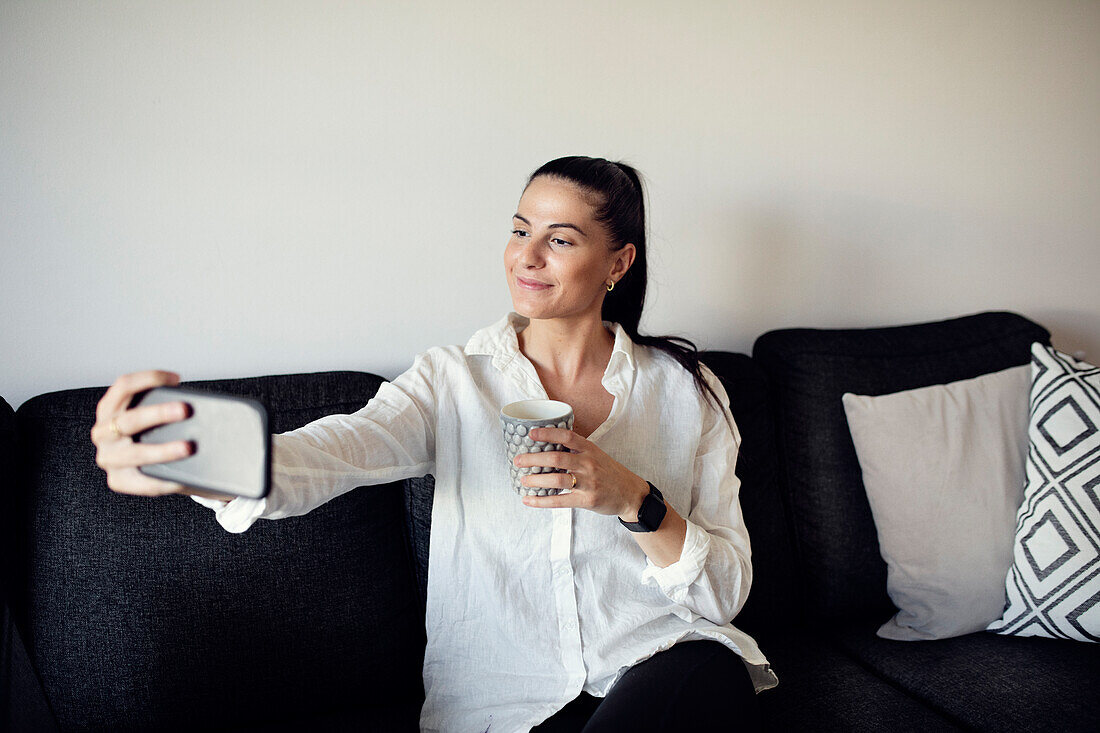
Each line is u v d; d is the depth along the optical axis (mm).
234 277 1479
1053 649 1450
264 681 1255
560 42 1606
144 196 1403
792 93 1798
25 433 1242
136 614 1198
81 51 1330
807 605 1616
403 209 1561
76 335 1410
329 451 1048
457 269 1621
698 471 1330
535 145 1629
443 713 1230
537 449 987
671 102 1710
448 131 1562
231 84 1418
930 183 1959
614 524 1218
